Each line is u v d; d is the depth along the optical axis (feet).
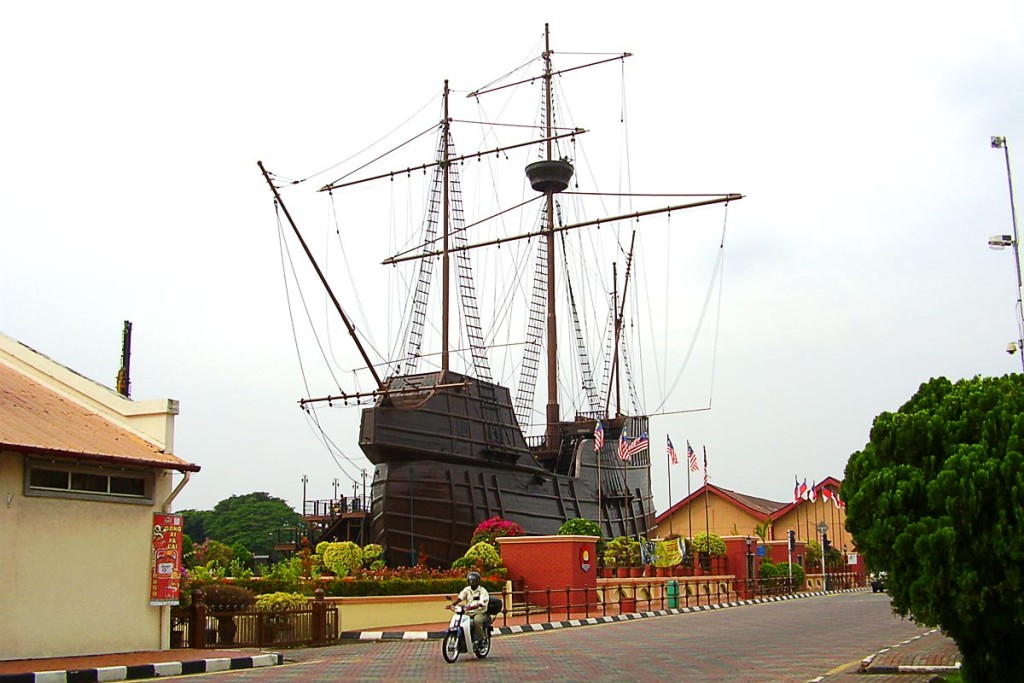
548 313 173.88
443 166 170.19
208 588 77.71
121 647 65.92
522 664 58.90
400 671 55.67
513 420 149.79
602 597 119.03
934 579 39.68
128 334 144.05
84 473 65.26
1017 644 40.14
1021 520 38.06
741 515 245.65
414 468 129.08
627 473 182.70
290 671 56.70
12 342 79.10
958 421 42.57
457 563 113.09
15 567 60.03
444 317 166.71
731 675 52.03
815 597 163.84
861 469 44.42
